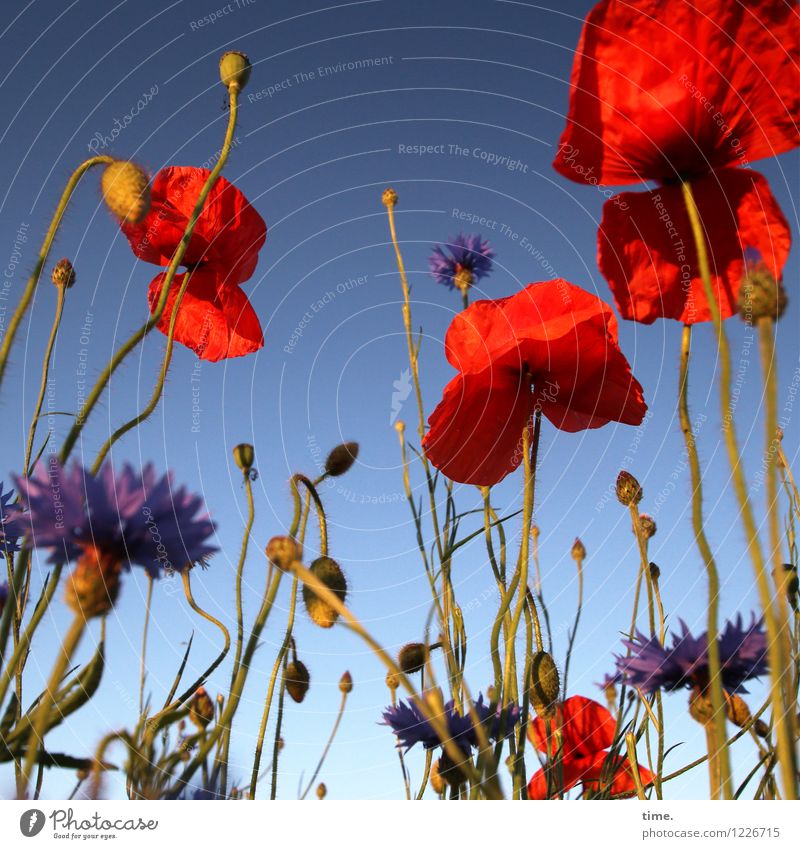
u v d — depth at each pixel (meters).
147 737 0.23
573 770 0.38
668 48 0.25
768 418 0.19
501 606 0.28
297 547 0.19
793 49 0.25
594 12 0.26
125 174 0.26
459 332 0.36
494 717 0.28
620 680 0.32
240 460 0.31
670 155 0.26
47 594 0.19
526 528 0.28
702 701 0.27
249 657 0.24
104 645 0.20
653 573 0.35
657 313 0.26
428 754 0.32
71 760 0.21
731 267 0.25
